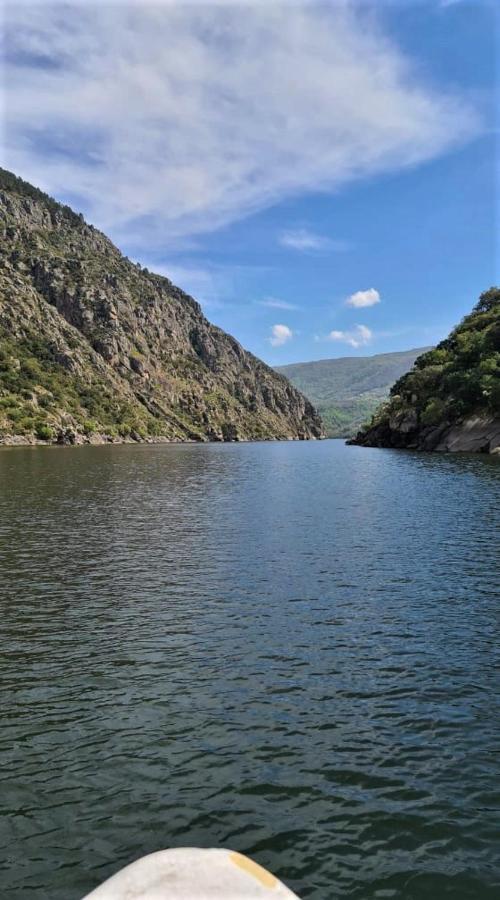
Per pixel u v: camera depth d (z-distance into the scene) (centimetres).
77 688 1600
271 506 5041
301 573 2778
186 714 1451
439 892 915
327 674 1683
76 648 1881
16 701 1527
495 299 19562
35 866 962
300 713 1456
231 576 2734
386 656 1811
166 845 1008
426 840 1022
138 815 1081
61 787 1164
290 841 1017
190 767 1228
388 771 1216
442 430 14088
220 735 1352
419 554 3128
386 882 933
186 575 2759
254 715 1446
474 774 1208
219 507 4984
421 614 2192
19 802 1120
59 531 3878
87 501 5388
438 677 1664
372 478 7544
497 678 1659
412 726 1397
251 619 2147
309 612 2220
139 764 1240
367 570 2820
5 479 7475
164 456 14275
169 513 4650
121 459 12400
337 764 1240
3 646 1903
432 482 6769
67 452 15288
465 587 2525
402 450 15225
